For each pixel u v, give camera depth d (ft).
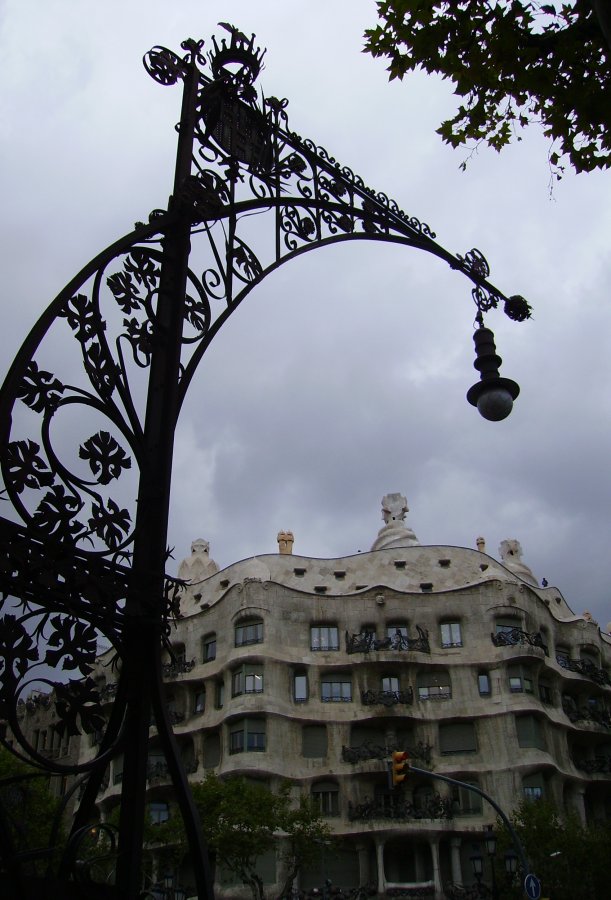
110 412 15.90
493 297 30.17
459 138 22.16
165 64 20.70
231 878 145.69
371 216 25.31
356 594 177.37
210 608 176.55
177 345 17.61
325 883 137.90
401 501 211.82
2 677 12.80
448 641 172.76
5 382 14.53
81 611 14.19
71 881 12.74
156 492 16.05
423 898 146.00
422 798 158.61
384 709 162.30
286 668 164.66
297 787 155.53
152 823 128.98
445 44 20.21
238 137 21.67
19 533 13.84
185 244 18.67
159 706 14.25
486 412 28.37
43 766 12.85
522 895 136.05
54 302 15.72
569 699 181.98
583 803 167.53
